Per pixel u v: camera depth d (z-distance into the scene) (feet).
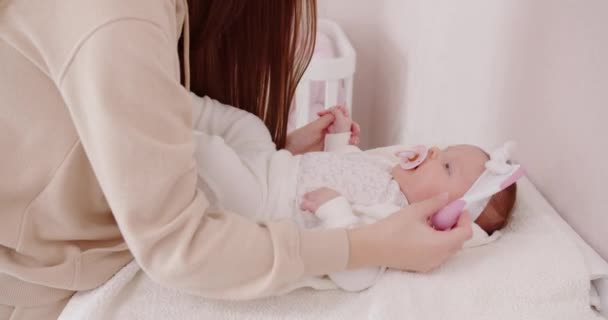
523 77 3.40
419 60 5.14
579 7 2.82
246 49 3.59
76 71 2.06
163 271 2.30
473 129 4.12
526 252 2.88
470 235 2.73
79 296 2.67
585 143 2.87
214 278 2.35
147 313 2.57
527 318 2.59
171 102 2.20
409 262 2.67
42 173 2.37
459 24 4.20
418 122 5.29
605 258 2.81
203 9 3.20
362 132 7.27
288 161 3.27
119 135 2.06
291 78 3.81
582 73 2.84
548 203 3.23
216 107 3.63
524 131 3.47
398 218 2.71
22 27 2.14
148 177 2.13
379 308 2.57
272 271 2.39
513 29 3.45
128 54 2.02
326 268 2.56
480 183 3.04
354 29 6.87
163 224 2.24
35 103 2.26
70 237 2.56
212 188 2.97
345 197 3.16
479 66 3.94
